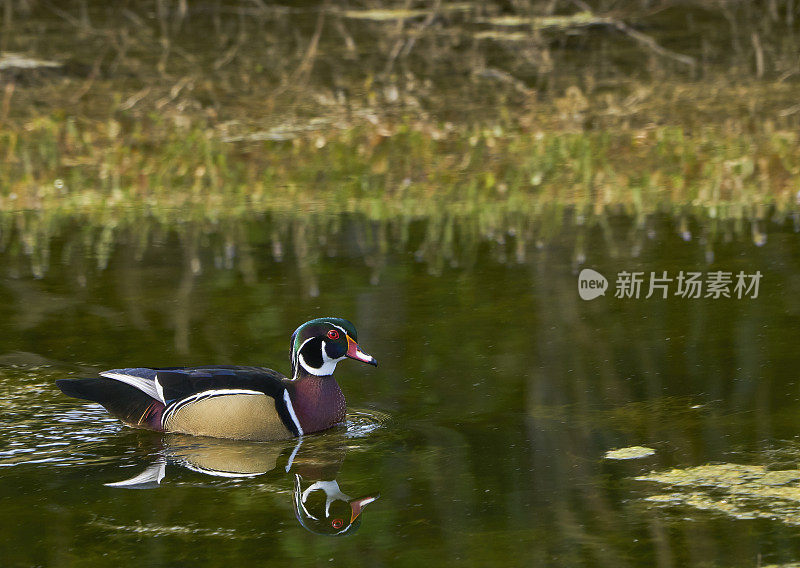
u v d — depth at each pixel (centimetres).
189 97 2673
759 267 1555
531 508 902
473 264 1605
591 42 3334
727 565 805
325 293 1482
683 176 2048
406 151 2236
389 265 1605
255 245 1714
